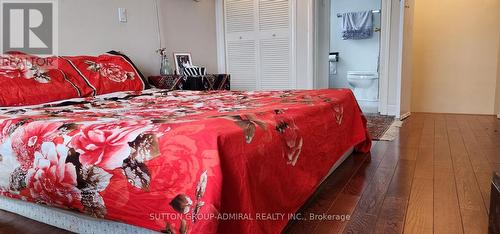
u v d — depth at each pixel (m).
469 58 4.40
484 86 4.38
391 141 2.94
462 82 4.48
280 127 1.32
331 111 1.94
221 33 4.29
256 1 4.09
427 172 2.10
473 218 1.49
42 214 1.46
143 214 1.07
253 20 4.14
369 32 5.92
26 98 1.87
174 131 1.04
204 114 1.41
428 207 1.60
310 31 3.91
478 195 1.73
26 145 1.27
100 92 2.27
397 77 4.03
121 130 1.12
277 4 4.01
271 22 4.07
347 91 2.44
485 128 3.45
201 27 3.98
